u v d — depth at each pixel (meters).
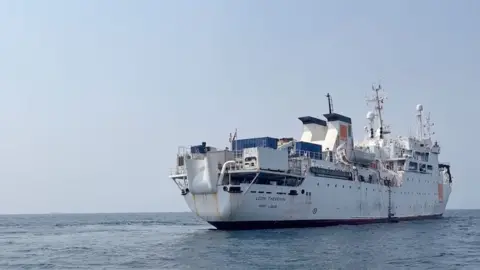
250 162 48.38
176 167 53.75
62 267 31.83
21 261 35.25
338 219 59.06
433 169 80.69
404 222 71.25
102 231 73.25
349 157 63.16
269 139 52.44
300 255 34.78
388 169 71.62
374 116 78.31
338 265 30.67
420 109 82.56
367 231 53.81
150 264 32.06
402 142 75.31
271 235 47.88
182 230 70.00
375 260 32.72
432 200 80.00
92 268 31.05
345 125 64.31
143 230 73.50
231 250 37.62
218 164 49.62
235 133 57.25
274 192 50.44
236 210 48.31
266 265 30.73
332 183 57.81
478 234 53.31
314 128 65.50
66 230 79.00
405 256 34.75
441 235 51.47
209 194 49.25
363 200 63.25
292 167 52.47
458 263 31.75
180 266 30.92
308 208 54.44
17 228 89.69
